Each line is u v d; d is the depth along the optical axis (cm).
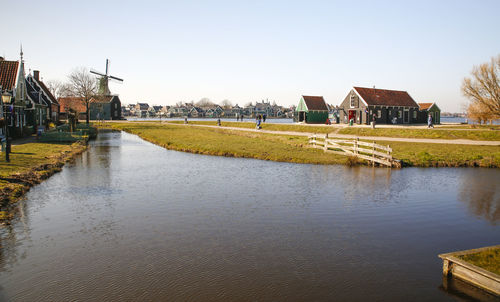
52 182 1875
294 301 752
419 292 793
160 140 4278
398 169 2431
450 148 3222
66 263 927
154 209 1422
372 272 891
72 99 9712
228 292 786
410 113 6738
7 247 1029
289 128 5878
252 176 2145
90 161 2664
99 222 1256
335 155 2969
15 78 3753
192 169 2380
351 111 6481
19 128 3738
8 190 1548
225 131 6278
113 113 11306
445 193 1764
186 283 825
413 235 1174
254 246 1053
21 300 750
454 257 865
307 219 1323
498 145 3372
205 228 1205
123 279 842
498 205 1556
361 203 1561
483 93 5331
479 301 755
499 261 852
